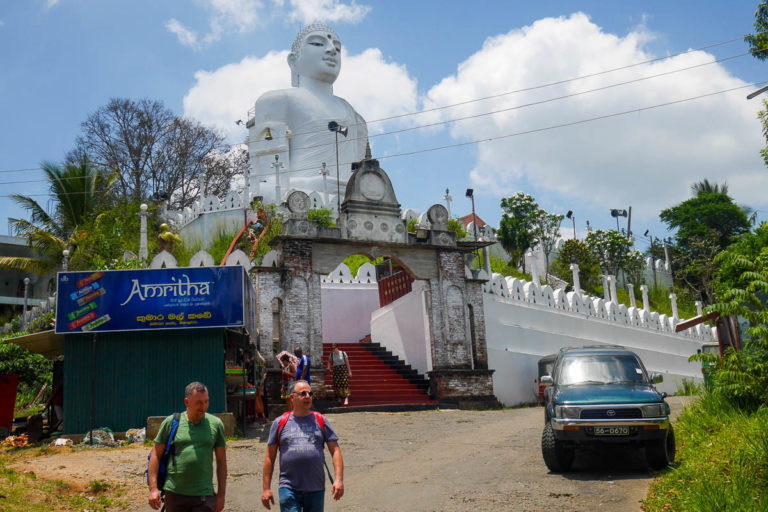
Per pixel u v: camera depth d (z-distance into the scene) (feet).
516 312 89.61
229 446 46.24
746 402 42.14
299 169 138.10
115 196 158.51
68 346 51.96
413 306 82.89
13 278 156.35
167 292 52.54
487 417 62.95
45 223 132.16
